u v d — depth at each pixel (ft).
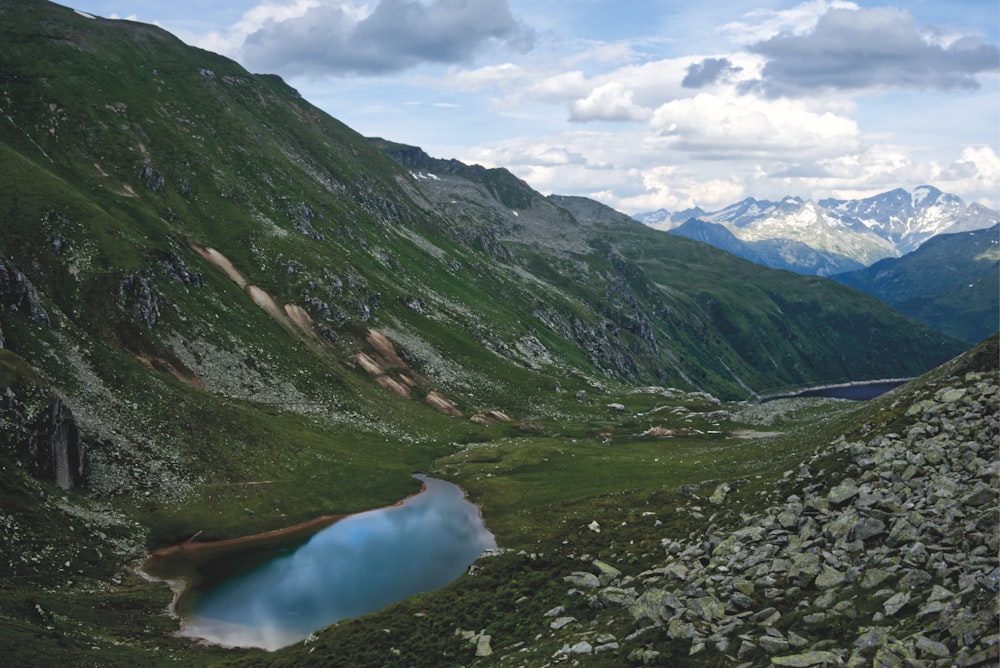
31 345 359.66
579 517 259.80
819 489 163.73
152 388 394.52
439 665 156.35
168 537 303.07
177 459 355.15
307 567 281.33
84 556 258.98
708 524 197.57
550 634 153.07
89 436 333.62
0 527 242.99
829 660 94.38
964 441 143.54
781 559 132.26
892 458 151.64
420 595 205.36
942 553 108.78
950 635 86.94
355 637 179.93
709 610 122.83
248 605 241.76
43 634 173.88
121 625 213.25
